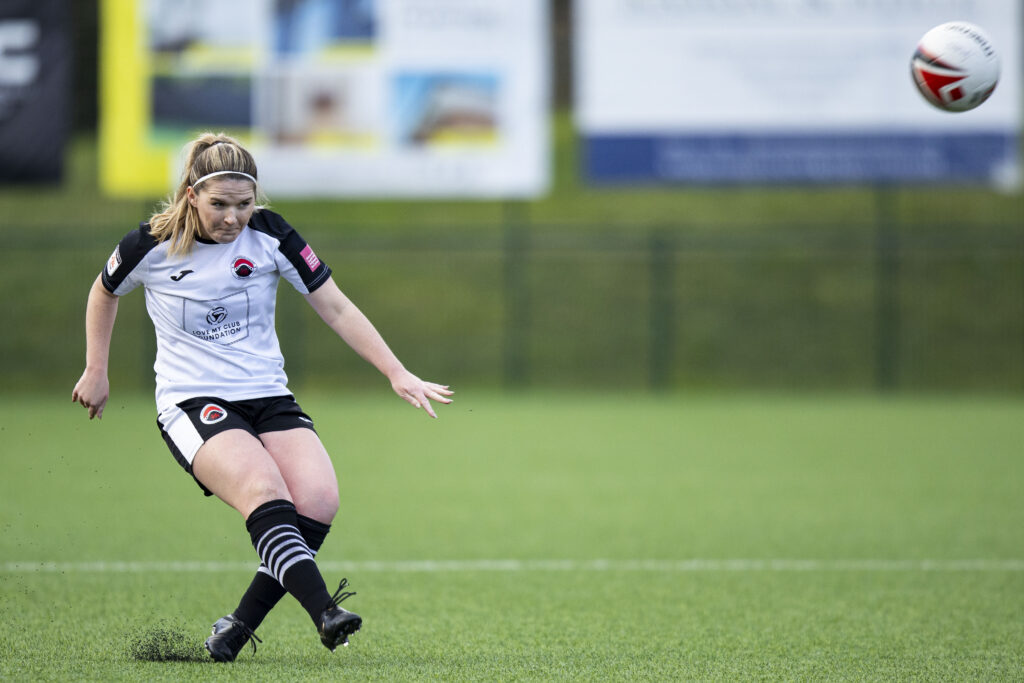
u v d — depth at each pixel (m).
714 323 81.12
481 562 24.67
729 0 66.88
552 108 99.38
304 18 66.50
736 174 67.44
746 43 66.94
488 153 67.06
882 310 78.19
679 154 67.50
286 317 73.50
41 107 65.75
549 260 86.62
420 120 66.88
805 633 18.31
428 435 51.12
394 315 81.12
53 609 19.62
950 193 92.44
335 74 66.81
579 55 67.44
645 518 30.66
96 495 33.75
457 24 66.75
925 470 40.03
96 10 96.62
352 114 66.88
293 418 15.75
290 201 92.25
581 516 30.98
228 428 15.05
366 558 25.11
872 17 66.62
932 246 87.56
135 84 66.44
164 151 66.75
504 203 83.25
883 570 23.75
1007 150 66.94
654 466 41.44
